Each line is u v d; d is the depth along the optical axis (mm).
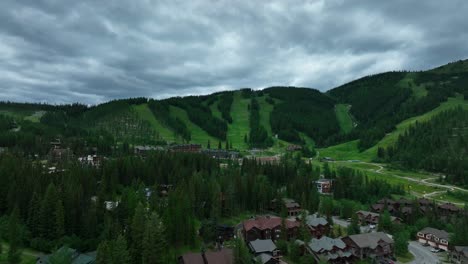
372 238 118438
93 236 108188
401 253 119688
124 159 187750
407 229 142625
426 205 168500
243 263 92188
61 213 106812
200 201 140625
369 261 112062
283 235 120250
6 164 140750
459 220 141125
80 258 94562
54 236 106375
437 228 143875
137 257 92312
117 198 153000
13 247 93250
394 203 175375
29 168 143125
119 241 85062
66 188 119500
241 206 156750
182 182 146875
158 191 161250
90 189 140500
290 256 109125
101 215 116375
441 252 124625
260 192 162125
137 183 162875
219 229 122812
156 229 92812
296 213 161250
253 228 121250
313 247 109688
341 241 114625
